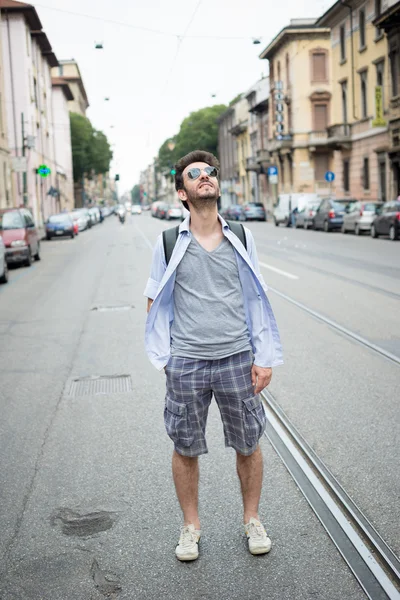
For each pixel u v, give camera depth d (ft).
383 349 24.95
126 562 11.00
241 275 10.93
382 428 16.63
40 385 22.33
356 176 133.28
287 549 11.14
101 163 292.40
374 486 13.34
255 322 11.05
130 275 54.65
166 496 13.43
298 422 17.37
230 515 12.52
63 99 253.85
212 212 10.79
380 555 10.64
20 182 154.30
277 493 13.29
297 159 175.73
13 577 10.67
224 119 278.05
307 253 67.72
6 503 13.38
